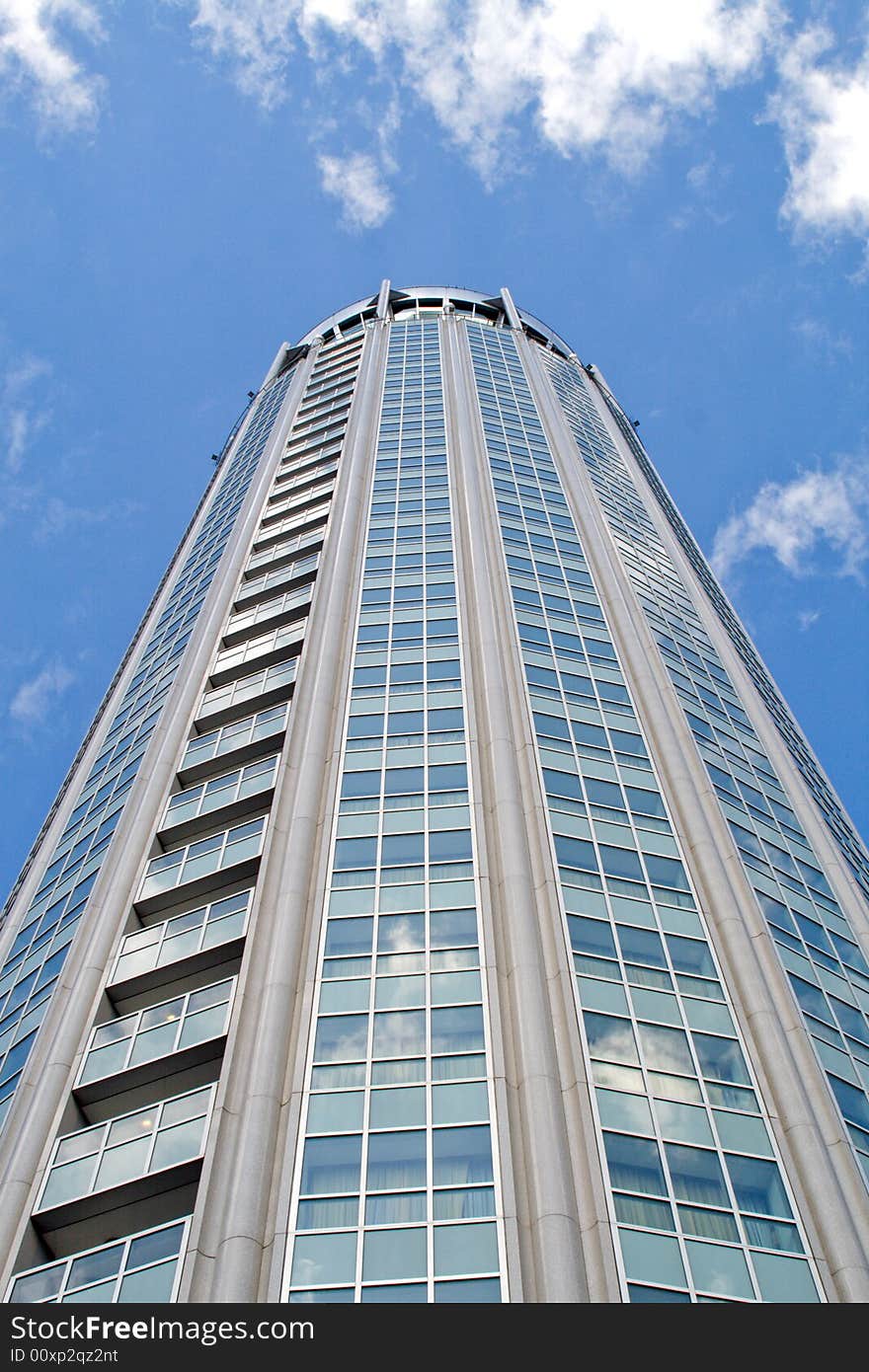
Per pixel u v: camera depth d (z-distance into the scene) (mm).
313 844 39812
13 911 51531
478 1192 27797
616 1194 27844
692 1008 34031
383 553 60125
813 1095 32281
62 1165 32094
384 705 47156
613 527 67500
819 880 44531
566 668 50500
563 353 111250
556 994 33594
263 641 56438
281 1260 26453
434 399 83188
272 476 76250
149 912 42094
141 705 58844
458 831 39906
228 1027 33562
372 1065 31266
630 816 41969
